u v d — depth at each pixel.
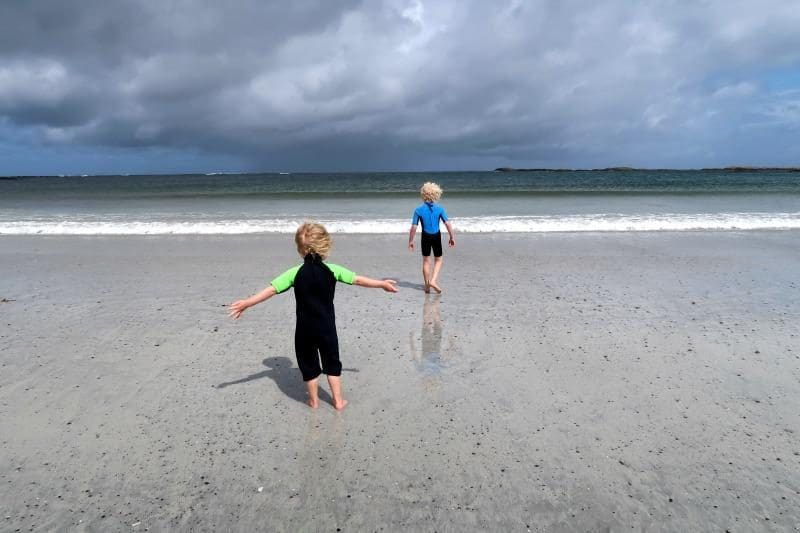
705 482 3.14
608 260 9.71
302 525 2.80
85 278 8.45
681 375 4.66
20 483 3.17
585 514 2.88
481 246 11.32
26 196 28.41
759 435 3.65
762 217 15.35
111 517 2.87
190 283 8.12
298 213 17.83
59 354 5.21
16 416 3.97
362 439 3.65
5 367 4.88
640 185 41.56
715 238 12.22
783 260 9.60
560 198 23.44
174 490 3.11
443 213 7.33
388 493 3.07
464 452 3.48
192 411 4.06
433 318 6.33
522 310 6.62
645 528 2.77
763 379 4.56
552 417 3.93
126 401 4.22
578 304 6.87
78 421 3.90
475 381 4.57
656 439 3.61
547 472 3.26
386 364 4.95
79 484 3.16
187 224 14.55
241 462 3.39
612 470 3.27
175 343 5.53
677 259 9.76
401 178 86.19
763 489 3.07
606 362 4.96
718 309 6.61
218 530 2.77
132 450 3.53
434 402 4.19
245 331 5.91
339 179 81.50
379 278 8.45
